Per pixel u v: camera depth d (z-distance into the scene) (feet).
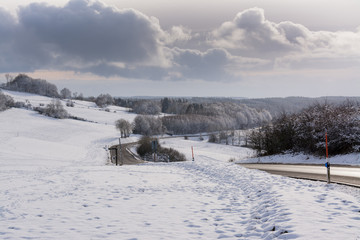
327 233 21.33
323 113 91.66
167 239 24.90
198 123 649.61
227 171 61.77
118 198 42.55
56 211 35.73
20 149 211.82
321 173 53.42
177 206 36.55
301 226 23.29
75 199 42.50
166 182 55.83
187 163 88.38
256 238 24.09
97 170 79.46
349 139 77.56
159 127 547.49
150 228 28.12
